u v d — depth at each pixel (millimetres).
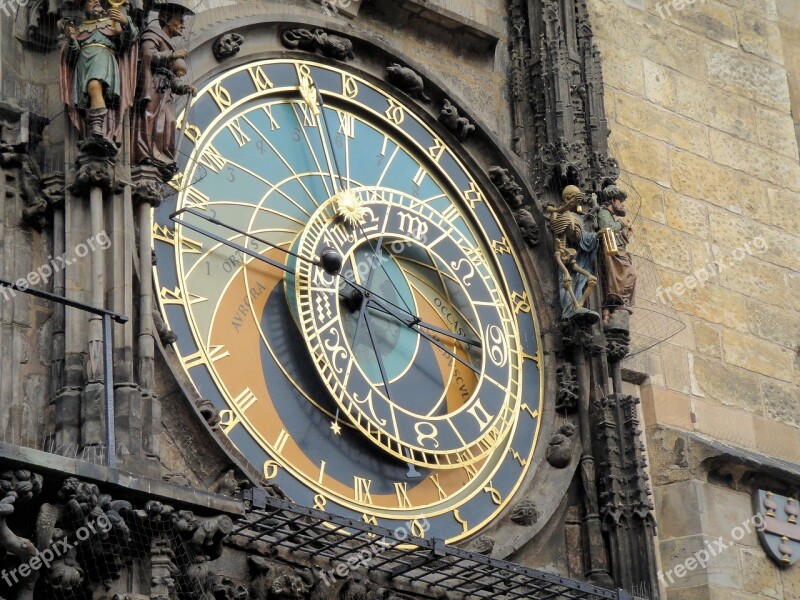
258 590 21266
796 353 28922
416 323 24391
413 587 22703
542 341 25797
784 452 27922
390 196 25125
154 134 21984
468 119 26266
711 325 28156
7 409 20578
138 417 20547
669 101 29516
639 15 29875
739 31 31062
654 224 28328
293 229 24062
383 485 23422
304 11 25328
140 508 19594
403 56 25891
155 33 22344
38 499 19156
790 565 26594
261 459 22547
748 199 29672
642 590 24266
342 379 23469
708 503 26172
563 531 24781
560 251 25938
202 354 22578
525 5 27734
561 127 26703
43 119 21922
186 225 22984
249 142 24109
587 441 25188
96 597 19391
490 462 24516
